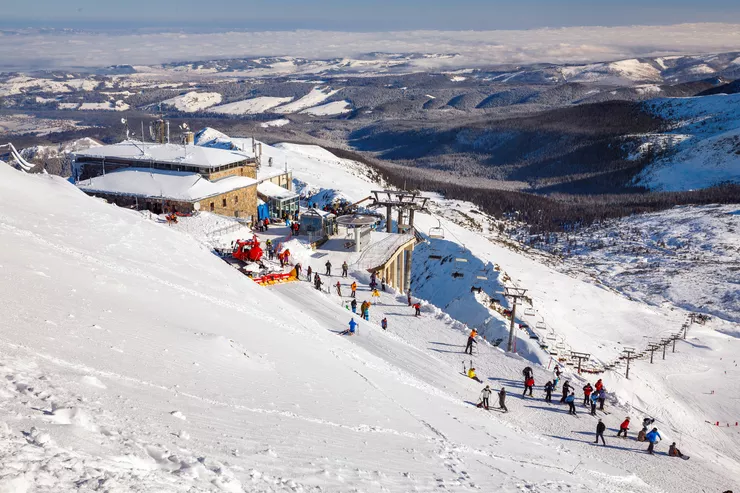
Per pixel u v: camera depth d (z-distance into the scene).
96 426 7.84
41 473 5.86
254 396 14.02
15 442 6.40
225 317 22.80
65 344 12.05
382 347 34.66
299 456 10.41
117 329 14.93
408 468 12.59
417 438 16.38
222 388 13.58
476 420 24.05
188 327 18.69
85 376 10.04
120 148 74.56
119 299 19.09
